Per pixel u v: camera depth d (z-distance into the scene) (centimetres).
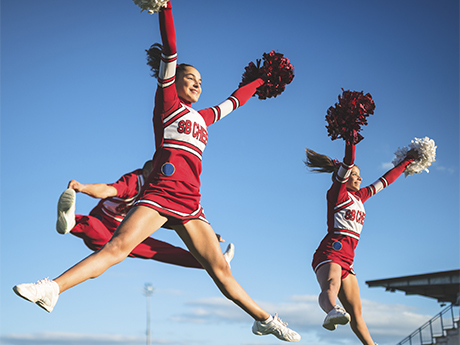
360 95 526
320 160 629
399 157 685
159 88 388
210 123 444
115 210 574
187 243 398
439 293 1984
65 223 378
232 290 408
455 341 1830
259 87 510
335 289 509
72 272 321
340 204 572
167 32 366
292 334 426
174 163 387
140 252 504
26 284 294
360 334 555
